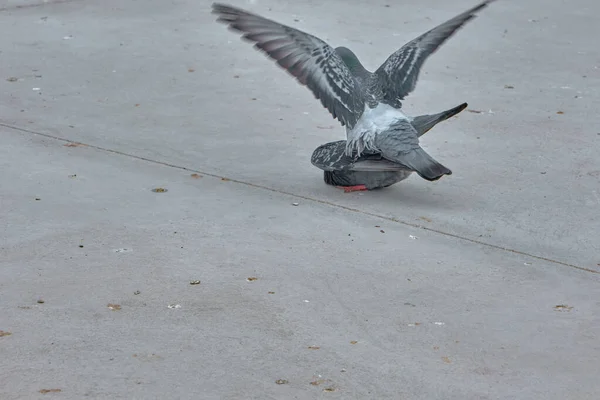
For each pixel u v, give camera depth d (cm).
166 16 1309
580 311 535
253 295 543
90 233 623
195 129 859
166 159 778
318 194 712
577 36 1245
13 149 785
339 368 465
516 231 651
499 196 716
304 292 549
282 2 1413
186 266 579
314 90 649
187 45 1158
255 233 634
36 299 528
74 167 750
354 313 526
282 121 893
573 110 939
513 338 501
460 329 509
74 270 567
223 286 554
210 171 754
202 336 493
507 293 557
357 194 716
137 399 431
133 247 604
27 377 446
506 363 474
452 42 1207
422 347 489
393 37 1212
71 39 1164
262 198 700
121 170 748
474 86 1021
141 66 1059
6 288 539
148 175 739
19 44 1130
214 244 613
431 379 457
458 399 439
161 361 466
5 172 731
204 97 959
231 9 607
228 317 516
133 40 1170
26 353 469
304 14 1335
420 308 534
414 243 627
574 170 775
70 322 503
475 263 598
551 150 823
